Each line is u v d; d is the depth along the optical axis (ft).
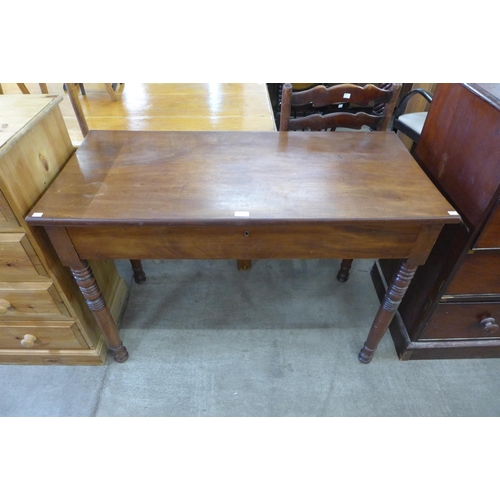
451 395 4.34
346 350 4.80
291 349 4.80
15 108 3.27
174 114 5.48
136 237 3.10
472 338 4.43
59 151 3.61
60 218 2.83
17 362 4.51
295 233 3.11
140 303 5.34
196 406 4.21
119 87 6.43
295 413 4.16
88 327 4.25
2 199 2.84
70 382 4.40
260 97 6.20
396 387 4.41
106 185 3.21
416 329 4.34
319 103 4.30
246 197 3.10
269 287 5.63
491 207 3.03
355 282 5.74
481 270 3.59
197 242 3.17
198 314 5.21
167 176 3.35
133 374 4.49
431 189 3.24
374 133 4.21
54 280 3.55
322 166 3.56
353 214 2.93
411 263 3.38
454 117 3.56
